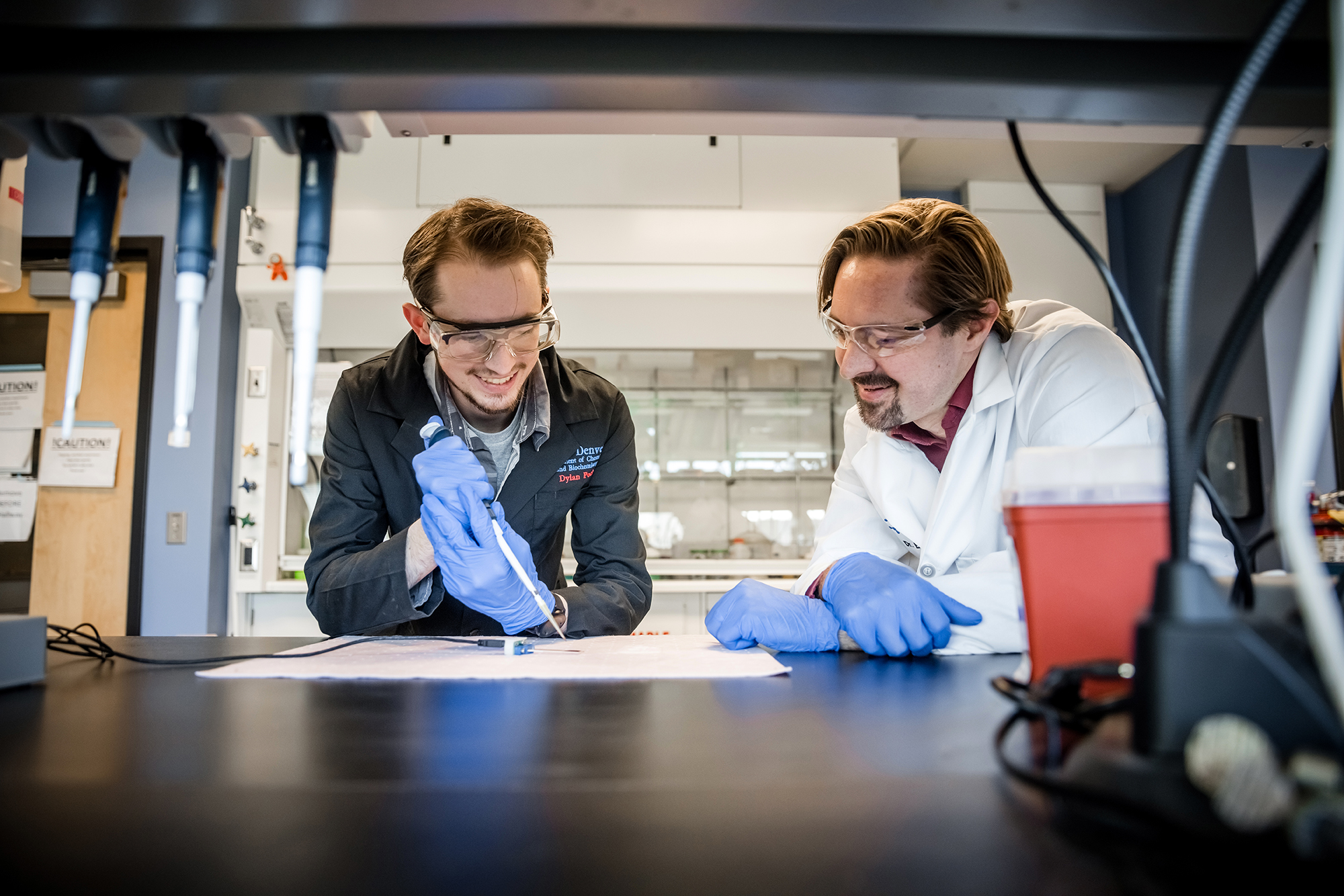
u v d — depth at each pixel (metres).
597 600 1.44
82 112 0.52
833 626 1.15
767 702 0.69
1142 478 0.62
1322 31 0.49
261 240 2.98
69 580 3.05
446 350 1.44
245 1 0.45
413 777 0.44
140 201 3.11
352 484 1.57
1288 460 0.28
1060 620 0.62
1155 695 0.35
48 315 3.18
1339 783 0.29
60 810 0.39
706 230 3.02
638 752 0.50
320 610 1.39
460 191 3.00
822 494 3.66
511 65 0.49
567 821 0.37
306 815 0.38
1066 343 1.39
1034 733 0.53
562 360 1.81
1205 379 0.37
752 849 0.34
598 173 3.02
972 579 1.16
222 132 0.56
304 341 0.53
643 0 0.46
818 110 0.54
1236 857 0.30
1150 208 3.78
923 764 0.47
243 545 3.02
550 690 0.76
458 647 1.14
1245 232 3.14
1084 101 0.53
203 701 0.69
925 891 0.30
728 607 1.17
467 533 1.19
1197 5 0.46
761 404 3.67
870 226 1.42
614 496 1.72
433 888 0.31
